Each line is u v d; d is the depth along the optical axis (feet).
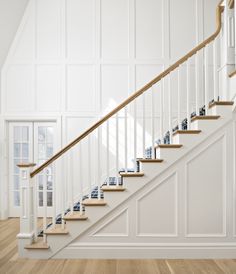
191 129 13.16
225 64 12.43
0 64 19.24
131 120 19.03
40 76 19.40
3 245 13.69
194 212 12.08
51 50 19.45
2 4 16.88
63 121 19.21
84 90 19.34
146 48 19.42
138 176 11.95
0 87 19.40
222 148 12.16
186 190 12.06
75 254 11.94
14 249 13.10
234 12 12.23
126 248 11.95
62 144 19.20
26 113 19.31
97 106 19.24
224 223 12.06
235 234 12.05
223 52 13.12
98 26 19.44
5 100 19.39
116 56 19.40
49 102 19.33
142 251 11.95
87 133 12.29
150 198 12.08
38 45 19.45
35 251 11.90
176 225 12.02
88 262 11.53
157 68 19.38
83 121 19.26
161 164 11.98
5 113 19.36
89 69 19.38
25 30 19.51
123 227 12.06
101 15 19.52
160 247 11.95
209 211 12.07
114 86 19.33
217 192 12.11
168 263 11.41
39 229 15.70
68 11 19.53
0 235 15.42
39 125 19.90
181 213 12.05
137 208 12.04
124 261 11.65
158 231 12.04
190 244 11.98
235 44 12.01
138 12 19.54
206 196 12.09
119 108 12.21
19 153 20.03
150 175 11.95
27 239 11.99
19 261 11.61
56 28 19.48
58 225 13.24
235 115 12.10
